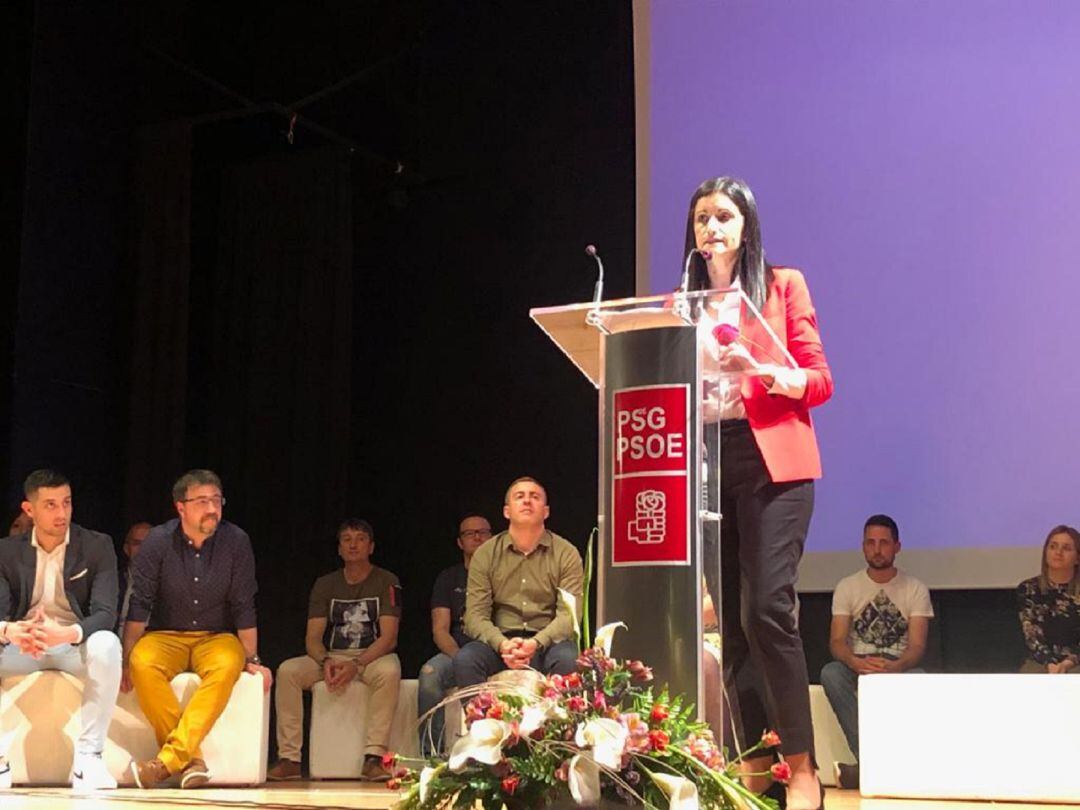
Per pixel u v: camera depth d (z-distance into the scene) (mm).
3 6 6141
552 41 6207
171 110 6773
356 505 6449
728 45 5520
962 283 5148
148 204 6480
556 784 1970
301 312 6504
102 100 6406
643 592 2139
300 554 6367
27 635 4445
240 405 6578
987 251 5125
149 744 4762
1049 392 5016
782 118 5414
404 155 6457
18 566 4703
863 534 5188
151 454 6355
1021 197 5094
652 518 2152
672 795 1918
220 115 6465
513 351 6207
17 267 6020
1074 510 4957
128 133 6523
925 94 5238
